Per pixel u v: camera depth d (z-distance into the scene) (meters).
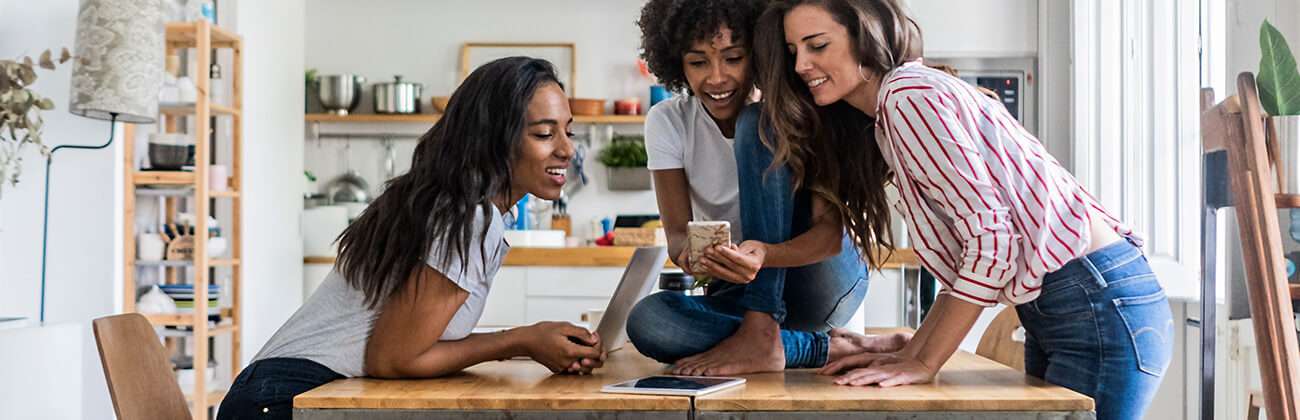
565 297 5.64
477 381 2.04
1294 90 2.13
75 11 4.18
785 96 2.13
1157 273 3.97
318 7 6.47
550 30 6.48
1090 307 2.02
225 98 5.19
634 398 1.82
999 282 1.92
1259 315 2.27
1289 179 2.15
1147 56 4.22
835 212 2.25
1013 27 5.08
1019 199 1.94
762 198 2.19
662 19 2.38
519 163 2.10
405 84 6.24
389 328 2.03
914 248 2.08
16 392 3.18
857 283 2.49
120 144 4.34
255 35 5.37
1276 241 2.20
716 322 2.23
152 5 3.93
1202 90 2.55
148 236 4.65
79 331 3.54
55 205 4.23
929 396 1.83
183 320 4.61
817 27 2.03
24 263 4.18
